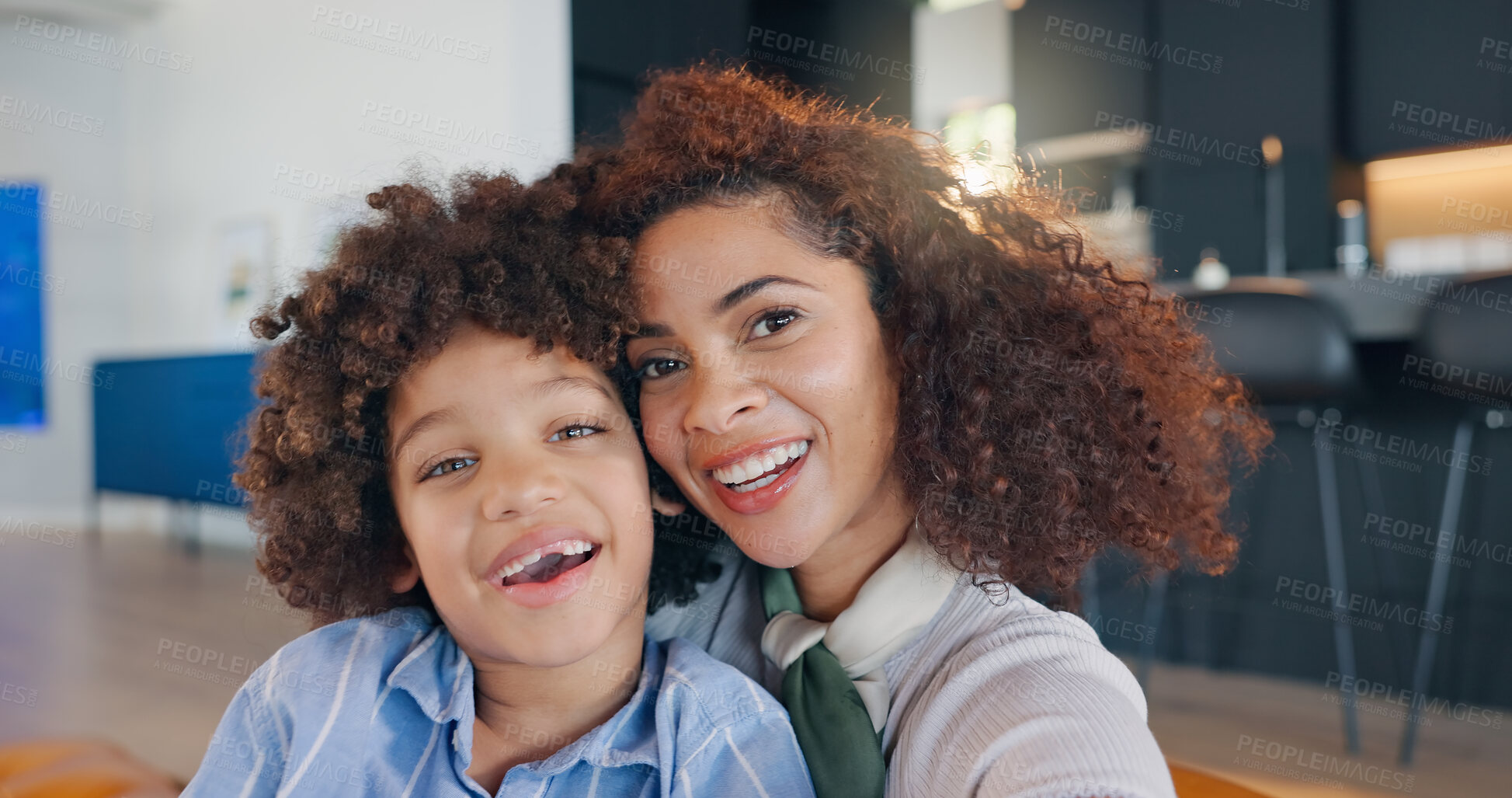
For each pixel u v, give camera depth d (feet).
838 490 2.33
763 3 12.15
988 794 1.82
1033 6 15.75
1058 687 1.94
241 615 10.98
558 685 2.30
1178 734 7.34
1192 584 9.33
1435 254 13.97
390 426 2.35
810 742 2.20
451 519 2.21
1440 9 12.71
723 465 2.31
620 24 11.98
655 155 2.50
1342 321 6.91
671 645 2.44
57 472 21.12
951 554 2.33
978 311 2.46
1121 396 2.60
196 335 20.17
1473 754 6.93
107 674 8.72
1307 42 13.16
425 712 2.27
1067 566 2.52
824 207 2.31
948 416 2.43
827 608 2.57
